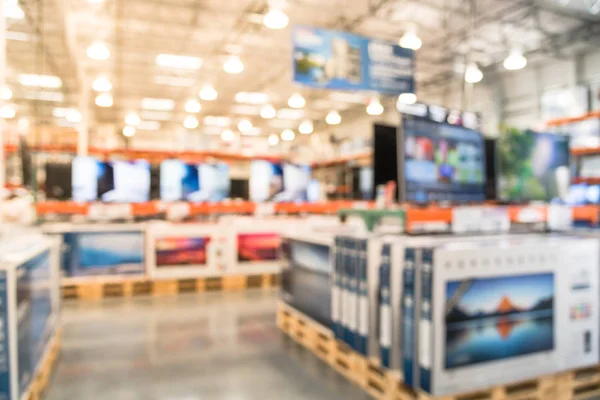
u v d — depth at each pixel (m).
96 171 7.21
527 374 2.78
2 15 3.57
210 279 7.07
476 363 2.61
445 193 3.29
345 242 3.38
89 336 4.50
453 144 3.36
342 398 3.04
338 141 17.75
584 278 3.02
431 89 15.73
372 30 10.76
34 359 2.84
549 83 12.41
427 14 9.68
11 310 2.32
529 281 2.79
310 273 4.03
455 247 2.61
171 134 24.52
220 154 12.70
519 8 9.30
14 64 11.48
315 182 9.73
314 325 3.96
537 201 3.76
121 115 20.42
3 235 3.69
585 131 8.17
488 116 13.83
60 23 7.53
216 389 3.21
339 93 16.22
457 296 2.55
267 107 14.63
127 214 7.21
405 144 3.10
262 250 7.32
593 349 3.05
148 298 6.36
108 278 6.55
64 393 3.15
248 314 5.39
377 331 3.10
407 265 2.69
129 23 10.25
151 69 13.70
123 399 3.06
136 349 4.08
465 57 12.15
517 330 2.75
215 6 9.45
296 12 9.77
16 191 7.50
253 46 11.94
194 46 11.88
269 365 3.67
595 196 8.00
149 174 7.73
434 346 2.49
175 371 3.55
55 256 3.83
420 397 2.61
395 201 3.59
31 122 17.27
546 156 3.78
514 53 8.21
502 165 3.52
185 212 7.59
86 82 13.73
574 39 10.80
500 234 3.42
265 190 8.66
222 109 19.30
